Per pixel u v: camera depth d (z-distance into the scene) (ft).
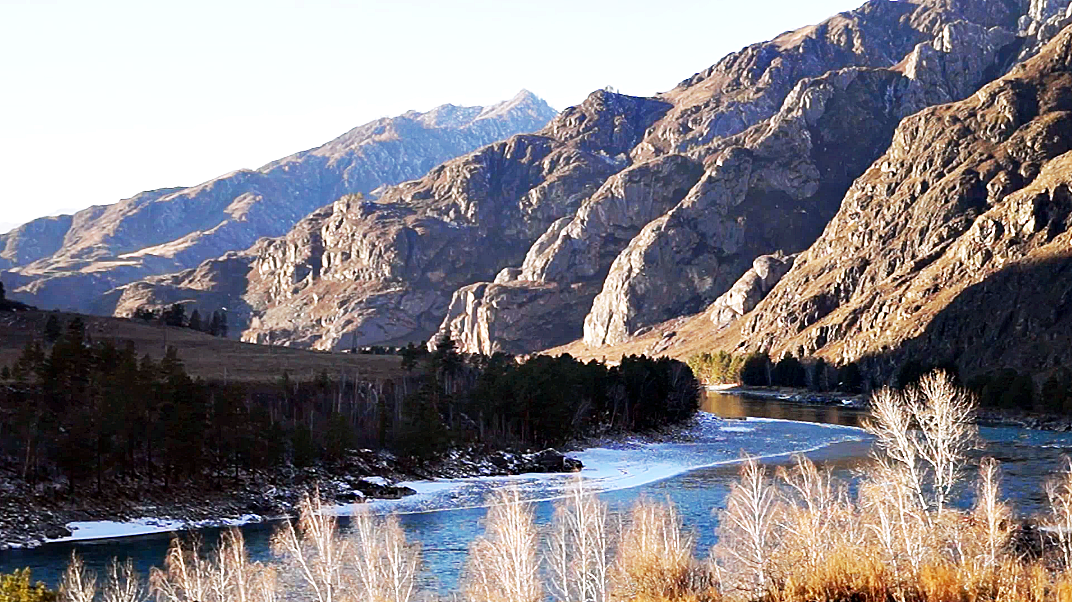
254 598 184.34
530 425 475.31
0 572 215.51
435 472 388.37
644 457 469.16
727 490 342.85
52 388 322.75
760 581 166.71
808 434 582.35
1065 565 176.76
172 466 311.06
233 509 299.79
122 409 297.94
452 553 233.55
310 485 333.01
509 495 323.16
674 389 643.86
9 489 271.28
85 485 287.69
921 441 304.30
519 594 176.45
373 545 204.33
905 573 156.15
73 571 197.06
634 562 176.45
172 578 200.03
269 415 366.63
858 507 209.05
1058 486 300.20
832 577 155.22
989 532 169.58
